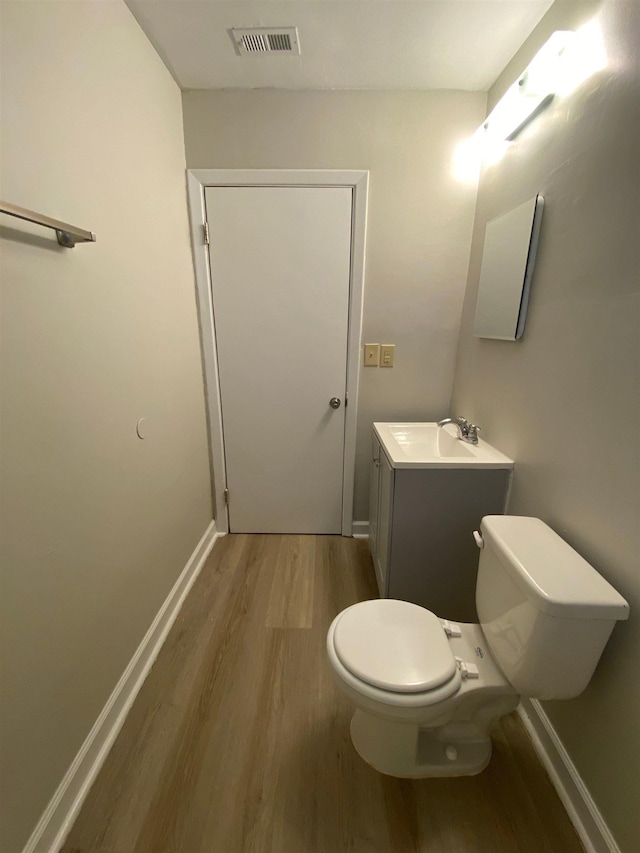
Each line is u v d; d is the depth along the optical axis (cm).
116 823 103
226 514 237
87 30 108
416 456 170
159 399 159
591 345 102
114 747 121
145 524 148
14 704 86
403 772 113
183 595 185
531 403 133
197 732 125
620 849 90
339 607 180
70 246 100
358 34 141
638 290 86
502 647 105
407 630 112
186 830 101
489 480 149
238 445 225
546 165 123
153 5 128
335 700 136
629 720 88
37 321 91
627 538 90
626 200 90
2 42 81
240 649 157
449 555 160
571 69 110
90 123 110
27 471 89
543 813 106
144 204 144
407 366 211
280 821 104
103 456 119
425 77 166
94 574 115
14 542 85
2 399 82
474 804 108
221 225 191
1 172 81
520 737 125
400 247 194
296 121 178
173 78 168
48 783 97
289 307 202
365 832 102
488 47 146
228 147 181
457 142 180
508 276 145
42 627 94
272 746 121
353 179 184
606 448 97
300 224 191
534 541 107
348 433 221
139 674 142
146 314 146
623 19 90
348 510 234
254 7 129
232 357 210
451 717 111
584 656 90
